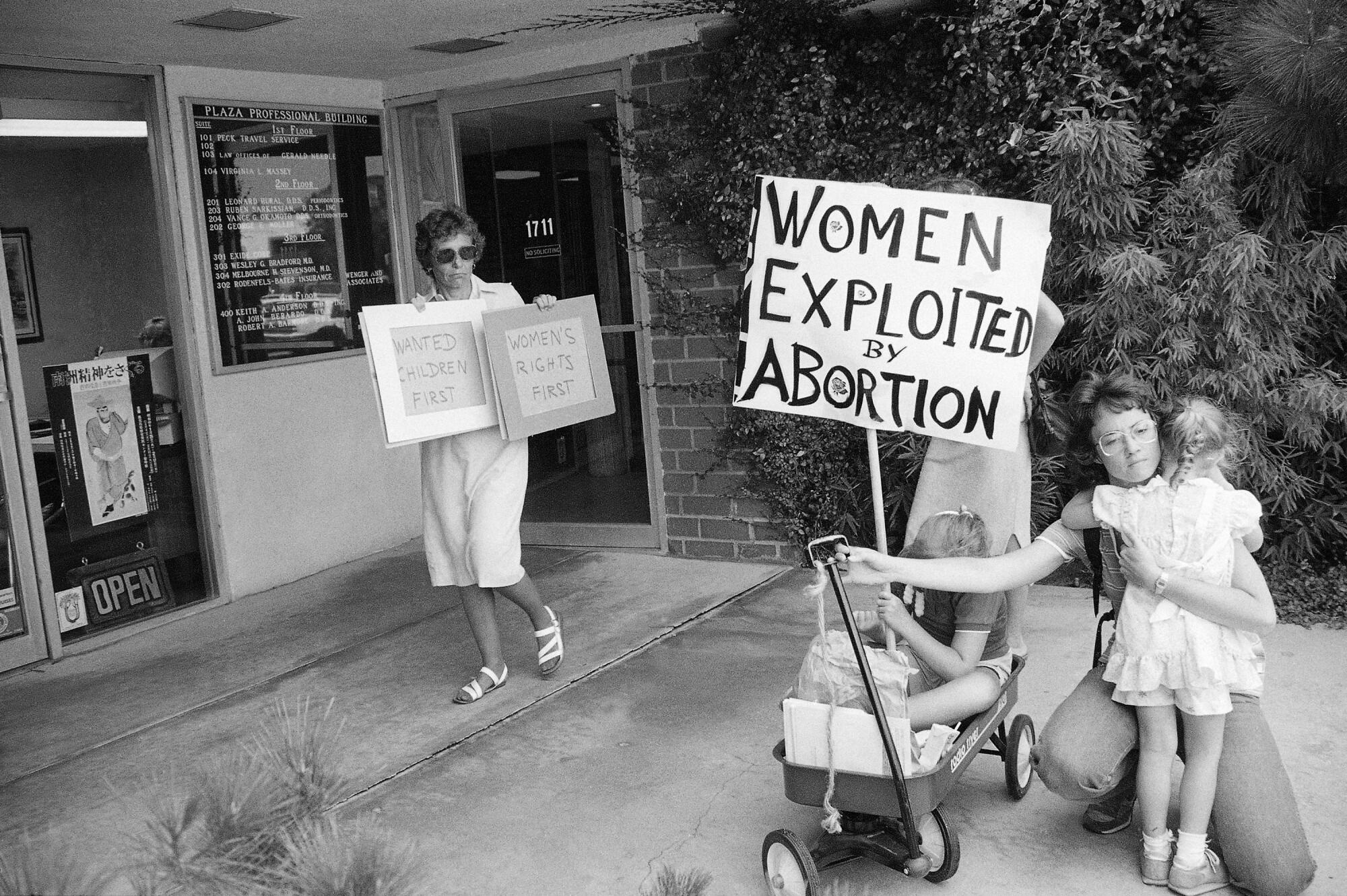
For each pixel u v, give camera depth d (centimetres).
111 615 594
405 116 728
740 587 606
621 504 696
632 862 341
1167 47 544
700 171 630
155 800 149
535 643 545
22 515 552
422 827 370
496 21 581
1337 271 544
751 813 365
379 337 441
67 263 573
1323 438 550
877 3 592
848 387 326
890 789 291
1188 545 298
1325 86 469
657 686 477
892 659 299
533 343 470
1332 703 411
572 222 681
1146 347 546
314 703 486
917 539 334
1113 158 524
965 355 315
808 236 324
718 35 616
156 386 613
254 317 654
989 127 573
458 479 469
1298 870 291
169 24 521
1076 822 348
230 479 644
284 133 665
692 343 652
